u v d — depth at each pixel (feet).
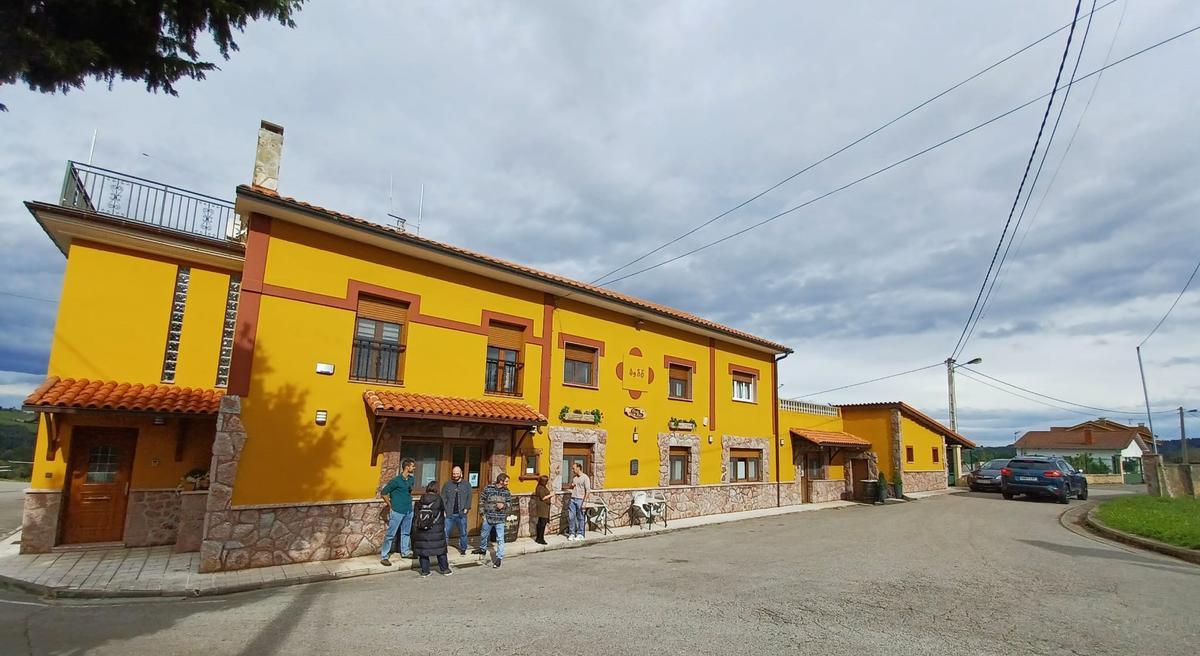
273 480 31.99
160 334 38.01
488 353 43.62
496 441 42.04
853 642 18.31
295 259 34.35
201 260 39.60
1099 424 199.41
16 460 99.09
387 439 36.58
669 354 57.72
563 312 48.55
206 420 38.81
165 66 13.75
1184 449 97.96
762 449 67.87
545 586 27.20
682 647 17.97
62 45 11.80
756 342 66.28
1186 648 17.69
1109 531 42.65
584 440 48.37
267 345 32.68
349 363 35.78
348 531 34.24
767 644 18.20
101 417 35.76
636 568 31.58
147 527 36.32
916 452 90.68
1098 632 19.25
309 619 21.53
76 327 35.37
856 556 34.22
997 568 30.17
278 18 14.10
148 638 19.11
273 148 35.70
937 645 18.02
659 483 54.60
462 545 35.53
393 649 17.95
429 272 40.29
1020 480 74.84
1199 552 32.89
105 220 35.12
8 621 21.18
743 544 40.11
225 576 28.68
